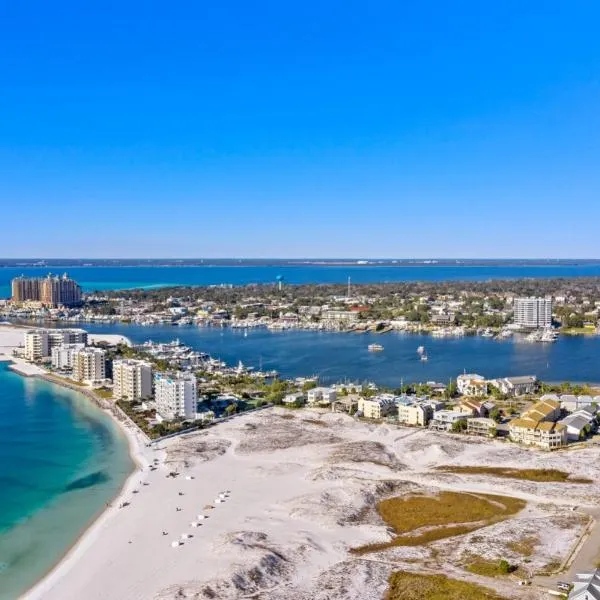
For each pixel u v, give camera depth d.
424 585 160.62
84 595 161.62
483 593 155.88
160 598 157.50
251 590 162.00
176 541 189.50
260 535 192.75
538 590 157.00
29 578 171.50
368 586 161.25
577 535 187.88
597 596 144.50
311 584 164.88
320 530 198.12
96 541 190.62
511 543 183.75
